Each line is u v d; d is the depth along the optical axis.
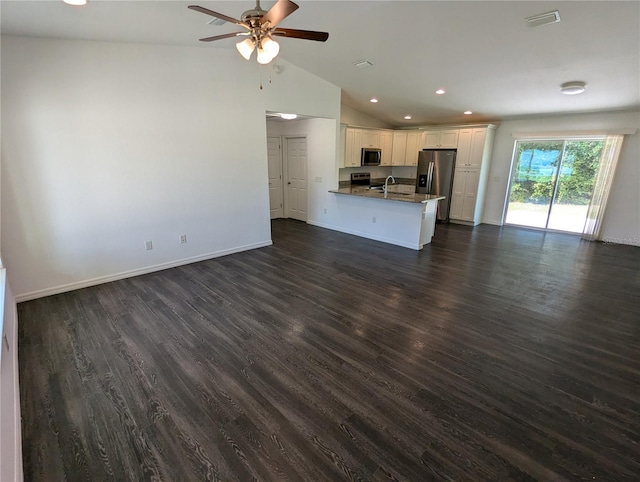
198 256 4.65
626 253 5.15
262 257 4.86
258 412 1.98
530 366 2.41
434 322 3.02
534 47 3.51
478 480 1.57
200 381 2.24
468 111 6.25
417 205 5.18
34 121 3.20
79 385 2.19
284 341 2.71
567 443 1.77
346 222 6.40
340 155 6.88
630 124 5.36
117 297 3.49
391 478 1.58
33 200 3.30
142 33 3.38
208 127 4.37
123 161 3.78
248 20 2.25
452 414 1.96
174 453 1.71
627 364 2.43
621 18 2.82
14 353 2.33
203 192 4.52
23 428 1.84
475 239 6.02
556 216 6.55
